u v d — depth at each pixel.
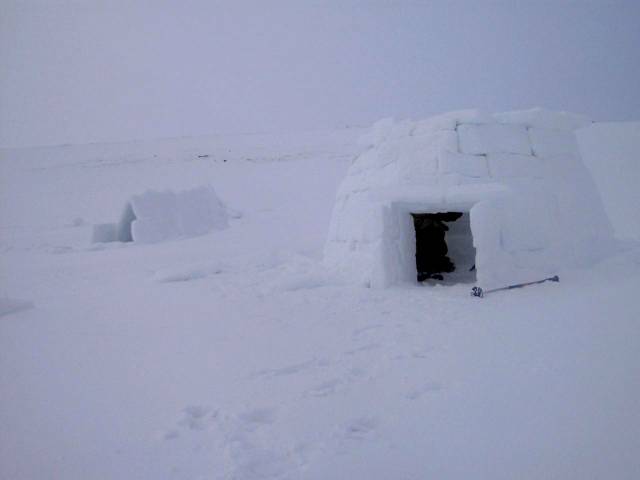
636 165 15.36
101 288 8.01
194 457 2.39
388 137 7.75
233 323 4.99
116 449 2.51
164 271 8.45
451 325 4.49
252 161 39.12
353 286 6.77
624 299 4.76
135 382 3.46
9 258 12.93
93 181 33.31
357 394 3.05
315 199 24.30
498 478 2.05
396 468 2.19
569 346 3.55
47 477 2.26
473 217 6.11
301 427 2.64
